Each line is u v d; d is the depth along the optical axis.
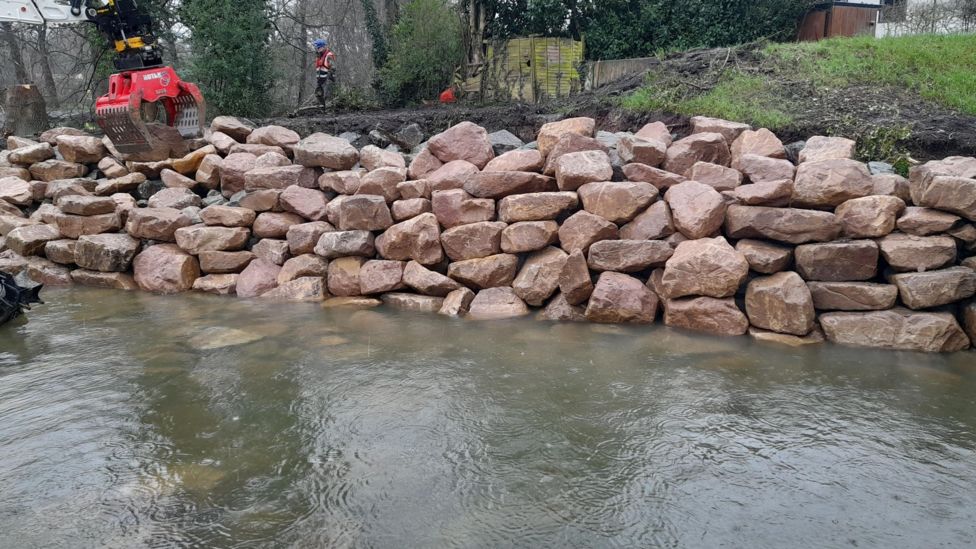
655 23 14.44
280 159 9.74
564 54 13.59
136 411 4.77
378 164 8.91
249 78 14.09
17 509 3.52
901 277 6.12
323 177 8.91
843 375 5.36
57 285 9.08
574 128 8.22
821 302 6.39
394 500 3.56
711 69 10.41
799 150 8.06
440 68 15.08
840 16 15.14
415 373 5.45
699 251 6.57
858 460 3.96
